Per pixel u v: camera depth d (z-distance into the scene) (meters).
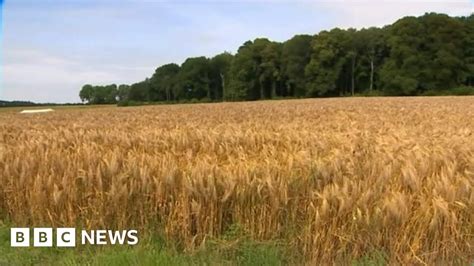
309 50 88.25
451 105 30.78
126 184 5.35
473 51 75.06
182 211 5.11
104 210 5.43
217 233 5.09
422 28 75.00
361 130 11.62
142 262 4.47
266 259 4.47
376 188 5.07
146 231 5.22
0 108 73.25
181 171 5.56
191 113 27.55
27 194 5.91
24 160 6.36
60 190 5.69
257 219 5.06
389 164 5.76
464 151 6.79
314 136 9.34
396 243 4.56
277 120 18.33
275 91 93.62
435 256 4.55
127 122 18.92
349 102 40.78
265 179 5.14
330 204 4.69
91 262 4.64
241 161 6.23
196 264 4.56
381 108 27.70
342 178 5.42
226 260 4.66
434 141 8.46
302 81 88.38
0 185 6.18
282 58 90.94
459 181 5.06
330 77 84.19
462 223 4.71
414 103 35.47
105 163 5.90
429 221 4.57
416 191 4.94
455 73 74.25
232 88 94.44
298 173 5.52
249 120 18.66
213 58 103.38
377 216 4.57
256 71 93.44
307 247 4.70
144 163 6.01
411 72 74.19
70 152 7.66
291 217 5.00
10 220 6.02
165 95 105.44
